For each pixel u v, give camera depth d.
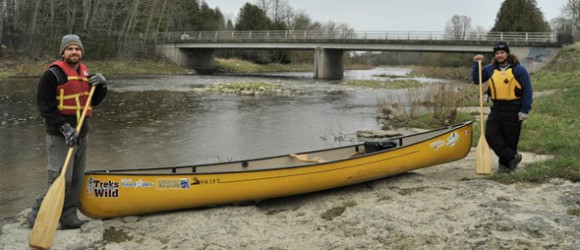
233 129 12.57
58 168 4.18
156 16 46.06
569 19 54.28
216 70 48.47
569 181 5.35
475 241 3.94
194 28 57.72
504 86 5.55
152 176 4.82
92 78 4.23
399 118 13.63
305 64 66.25
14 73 29.17
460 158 6.45
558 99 13.02
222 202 5.17
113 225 4.75
